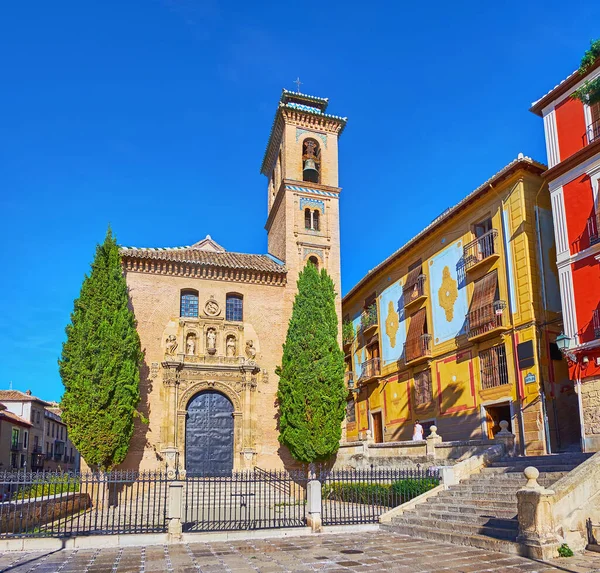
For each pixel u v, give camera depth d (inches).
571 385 903.7
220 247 1486.2
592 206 794.2
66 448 2920.8
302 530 612.4
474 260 1042.1
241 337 1201.4
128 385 1001.5
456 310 1099.3
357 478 671.8
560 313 928.9
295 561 462.6
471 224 1075.9
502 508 547.5
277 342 1227.9
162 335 1152.8
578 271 804.0
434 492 679.1
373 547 522.0
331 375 1083.3
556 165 845.8
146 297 1163.9
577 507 468.4
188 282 1204.5
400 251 1299.2
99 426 956.0
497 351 978.1
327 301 1151.0
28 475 614.9
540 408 864.3
